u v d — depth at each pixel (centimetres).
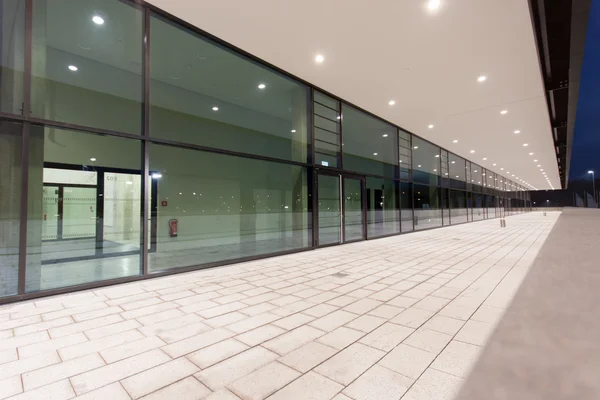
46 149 567
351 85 740
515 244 795
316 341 244
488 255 635
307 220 747
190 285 418
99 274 544
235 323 284
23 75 377
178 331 267
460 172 1723
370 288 397
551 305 221
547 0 446
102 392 181
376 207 1000
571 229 1048
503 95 788
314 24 506
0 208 365
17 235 366
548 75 698
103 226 637
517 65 633
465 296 354
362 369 201
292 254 664
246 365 209
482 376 145
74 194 605
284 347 235
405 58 611
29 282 383
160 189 710
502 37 535
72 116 590
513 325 188
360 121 947
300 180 761
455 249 728
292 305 334
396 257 624
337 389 179
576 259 427
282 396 174
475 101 830
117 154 636
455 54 593
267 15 484
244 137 820
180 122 720
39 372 203
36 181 389
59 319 297
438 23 499
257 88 754
